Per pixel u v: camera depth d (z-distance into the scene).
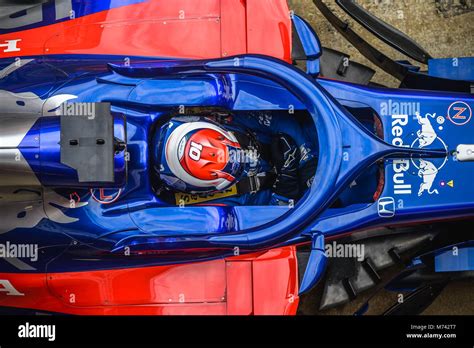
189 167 3.38
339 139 3.54
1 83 3.67
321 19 4.98
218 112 3.80
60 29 3.90
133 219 3.58
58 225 3.62
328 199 3.53
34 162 3.25
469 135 3.75
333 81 3.78
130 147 3.56
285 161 3.97
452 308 4.79
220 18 3.82
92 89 3.59
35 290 3.77
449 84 4.04
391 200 3.71
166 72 3.62
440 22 5.02
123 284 3.74
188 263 3.74
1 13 4.02
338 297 4.21
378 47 4.98
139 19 3.87
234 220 3.63
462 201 3.74
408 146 3.73
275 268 3.65
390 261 4.21
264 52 3.76
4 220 3.66
